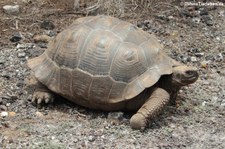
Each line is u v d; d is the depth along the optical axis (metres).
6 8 9.07
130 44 6.21
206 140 5.96
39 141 5.79
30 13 9.14
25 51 8.00
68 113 6.41
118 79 6.07
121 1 9.34
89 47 6.23
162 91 6.08
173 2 10.05
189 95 6.97
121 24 6.46
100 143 5.80
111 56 6.14
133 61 6.09
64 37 6.50
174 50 8.34
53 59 6.50
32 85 6.91
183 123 6.27
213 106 6.71
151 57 6.20
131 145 5.79
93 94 6.15
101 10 9.26
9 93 6.80
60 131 5.99
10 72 7.36
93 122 6.18
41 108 6.50
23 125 6.10
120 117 6.20
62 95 6.40
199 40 8.71
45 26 8.77
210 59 8.11
